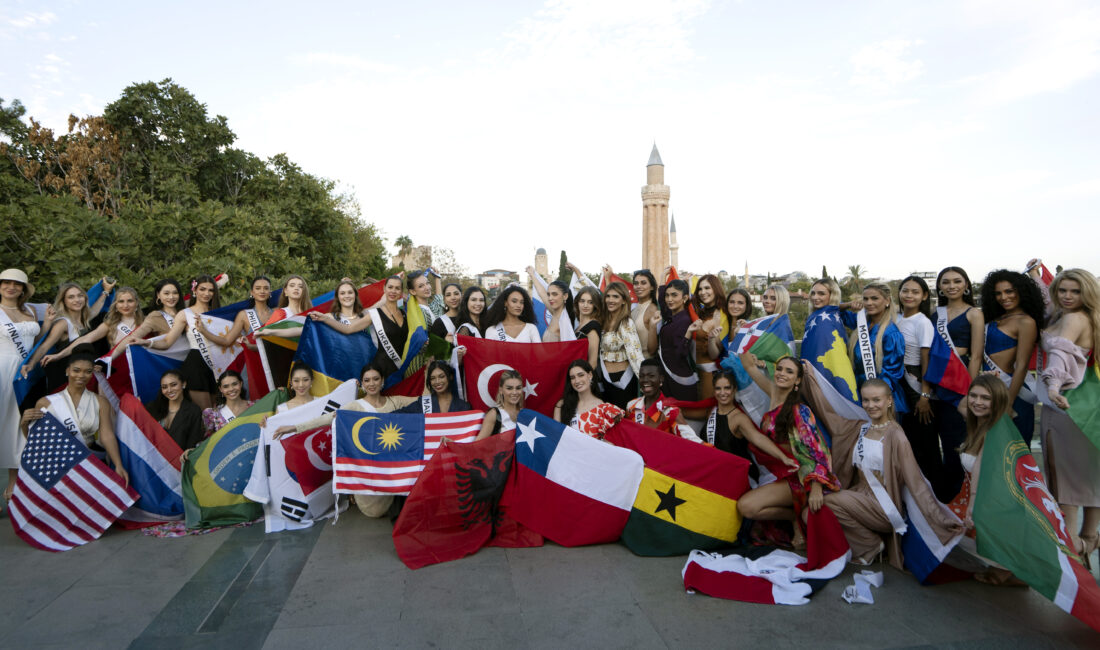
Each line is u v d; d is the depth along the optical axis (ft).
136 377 20.48
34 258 55.57
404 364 21.91
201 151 84.89
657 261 173.88
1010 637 11.87
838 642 11.75
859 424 15.75
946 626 12.33
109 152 80.48
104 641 11.90
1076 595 11.64
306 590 14.05
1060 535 12.49
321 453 19.03
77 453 17.61
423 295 24.50
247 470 18.71
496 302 22.68
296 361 20.88
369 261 142.00
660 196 173.68
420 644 11.75
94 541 17.20
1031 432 16.62
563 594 13.87
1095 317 14.47
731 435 17.66
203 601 13.55
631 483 16.71
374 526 18.34
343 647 11.66
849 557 14.90
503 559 15.93
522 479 17.37
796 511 16.01
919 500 14.37
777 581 13.87
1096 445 13.89
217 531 17.99
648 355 23.53
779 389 16.67
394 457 18.24
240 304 23.85
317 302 27.94
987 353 16.94
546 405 21.17
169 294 22.56
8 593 13.97
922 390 17.46
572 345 21.13
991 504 13.29
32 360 19.74
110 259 58.23
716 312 21.70
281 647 11.64
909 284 18.01
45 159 79.77
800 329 75.82
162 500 18.65
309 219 88.48
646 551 16.24
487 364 21.15
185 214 69.36
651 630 12.25
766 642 11.76
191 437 19.43
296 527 18.19
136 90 80.89
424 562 15.46
